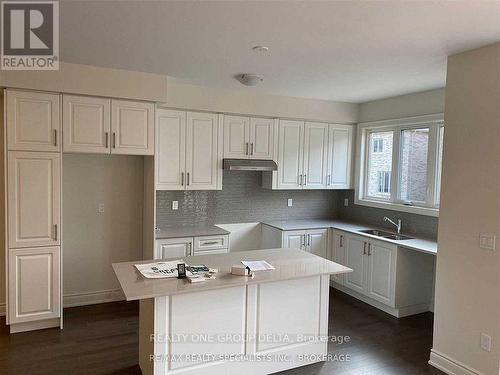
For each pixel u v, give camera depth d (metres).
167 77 3.94
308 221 5.56
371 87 4.27
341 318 4.18
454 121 3.00
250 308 2.92
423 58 3.12
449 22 2.34
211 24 2.45
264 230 5.32
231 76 3.89
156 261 3.09
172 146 4.38
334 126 5.37
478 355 2.84
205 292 2.74
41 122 3.46
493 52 2.72
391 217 4.98
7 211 3.41
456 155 2.98
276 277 2.74
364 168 5.48
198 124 4.50
